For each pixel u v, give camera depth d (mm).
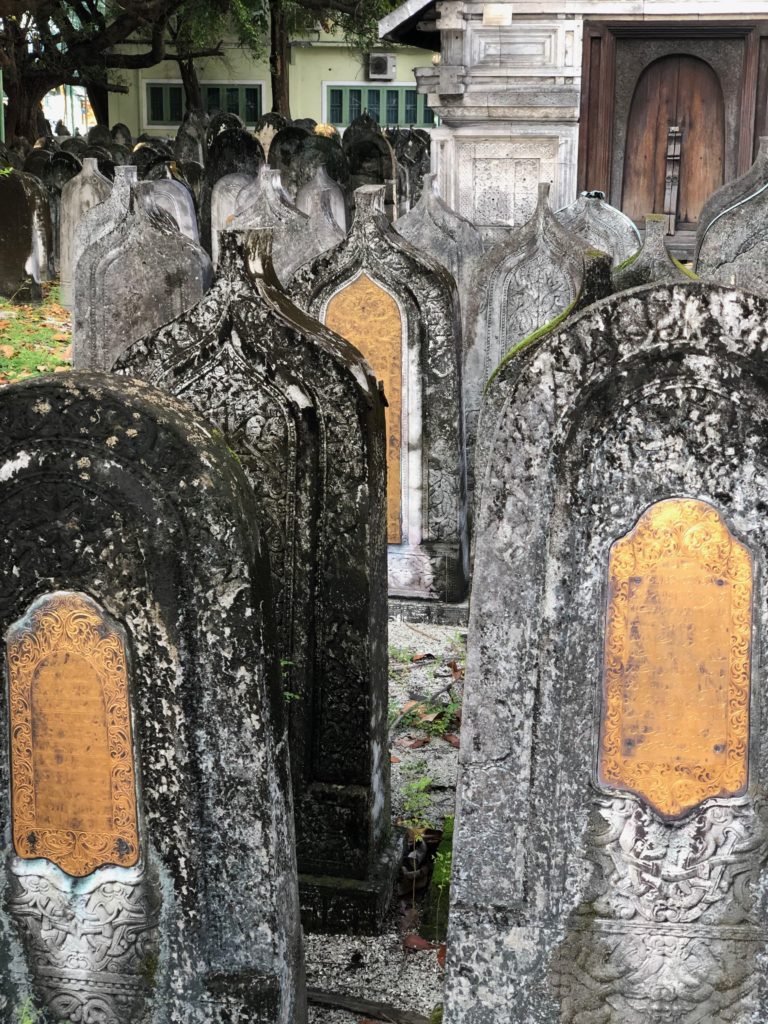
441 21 13773
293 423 3680
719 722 2674
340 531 3693
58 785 2766
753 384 2498
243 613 2584
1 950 2881
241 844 2695
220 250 3674
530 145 14156
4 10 23797
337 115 38625
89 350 6344
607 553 2617
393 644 6051
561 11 13750
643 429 2559
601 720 2693
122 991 2834
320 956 3648
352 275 5980
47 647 2691
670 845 2732
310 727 3785
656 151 14469
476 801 2750
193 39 29906
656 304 2490
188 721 2652
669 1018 2801
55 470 2584
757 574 2594
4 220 12281
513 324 6629
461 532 6270
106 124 31156
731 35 13922
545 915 2775
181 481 2549
